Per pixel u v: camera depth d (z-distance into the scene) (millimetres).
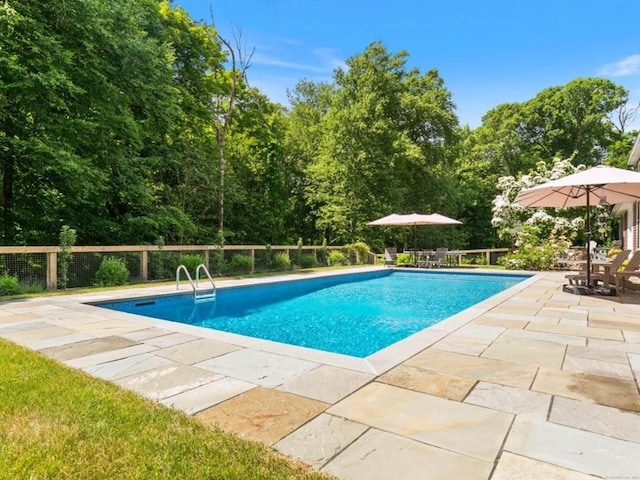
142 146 13500
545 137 30578
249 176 21688
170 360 3512
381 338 5938
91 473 1819
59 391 2715
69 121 10867
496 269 14516
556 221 15859
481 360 3473
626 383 2910
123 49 11961
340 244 22531
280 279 11211
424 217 16438
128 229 13477
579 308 6078
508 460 1896
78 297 7586
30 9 9953
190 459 1926
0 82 9484
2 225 11617
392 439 2104
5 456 1920
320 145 24312
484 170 31047
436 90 23812
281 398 2654
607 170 6949
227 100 20297
